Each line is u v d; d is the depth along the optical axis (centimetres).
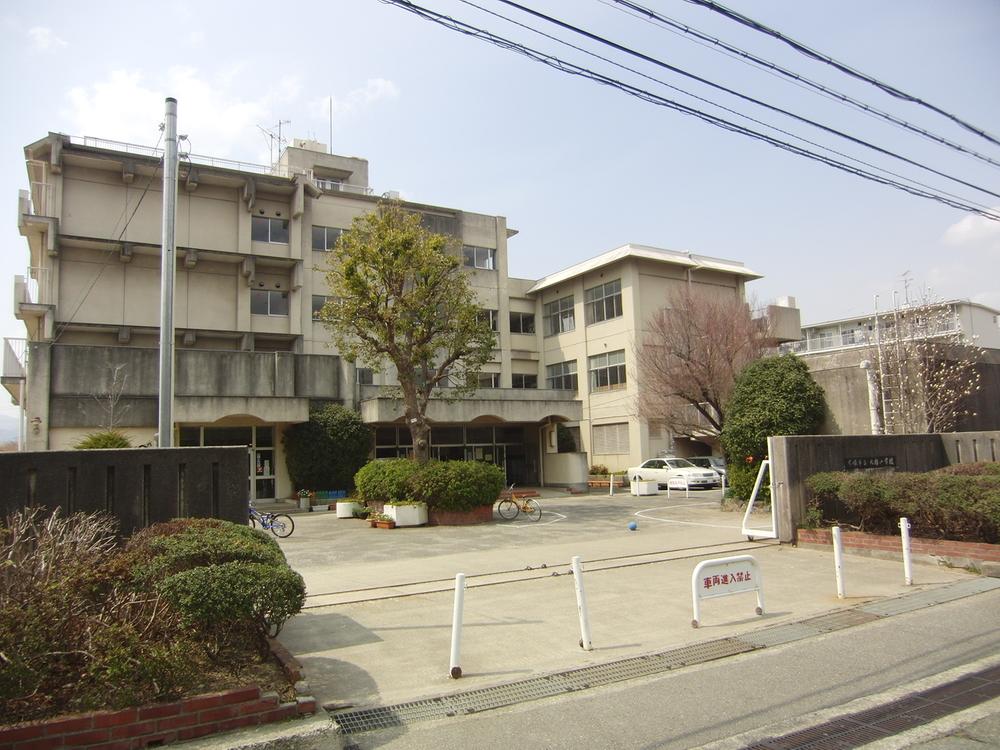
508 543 1358
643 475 3030
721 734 459
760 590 777
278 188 3145
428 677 581
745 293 3803
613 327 3562
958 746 435
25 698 418
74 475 707
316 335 3161
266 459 2512
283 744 436
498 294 3841
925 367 1833
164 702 434
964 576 974
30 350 2100
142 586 508
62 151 2728
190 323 2956
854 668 590
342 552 1290
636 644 670
